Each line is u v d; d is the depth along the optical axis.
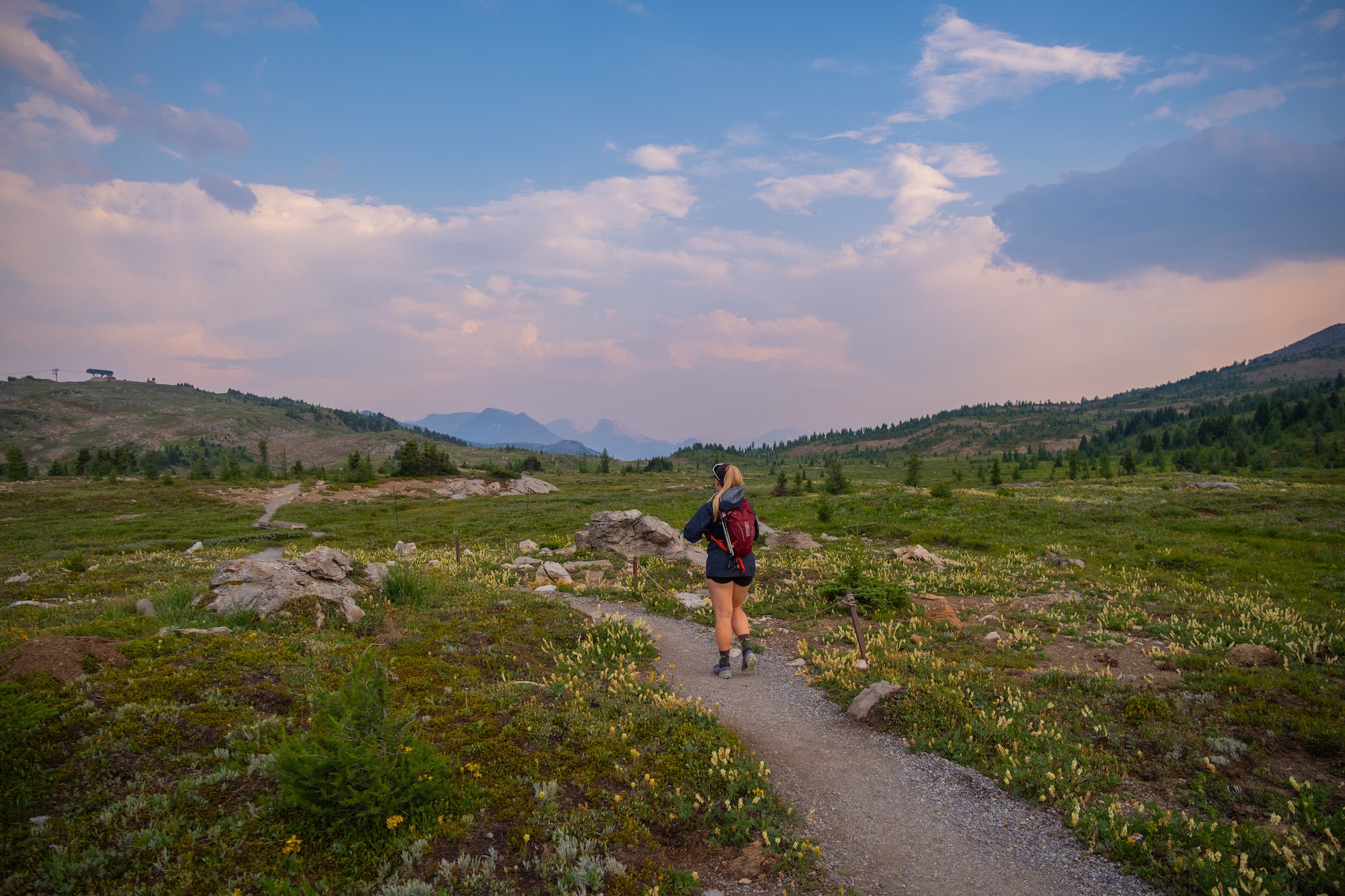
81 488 100.69
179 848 4.36
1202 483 67.44
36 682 6.27
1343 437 147.50
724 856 4.82
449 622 10.62
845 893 4.47
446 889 4.15
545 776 5.65
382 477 116.06
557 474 178.00
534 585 17.33
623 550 24.91
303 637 9.04
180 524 64.50
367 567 13.54
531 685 7.81
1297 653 9.66
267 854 4.41
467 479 116.81
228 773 5.20
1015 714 7.21
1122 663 9.59
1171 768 6.20
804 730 7.27
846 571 14.44
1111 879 4.68
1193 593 16.80
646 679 8.52
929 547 30.08
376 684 5.26
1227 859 4.69
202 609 11.14
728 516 8.77
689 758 6.06
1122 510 36.84
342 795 4.72
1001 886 4.61
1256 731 6.82
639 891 4.33
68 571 25.02
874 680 8.50
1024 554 25.77
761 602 14.34
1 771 4.75
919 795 5.88
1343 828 4.98
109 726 5.69
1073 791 5.77
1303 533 28.91
